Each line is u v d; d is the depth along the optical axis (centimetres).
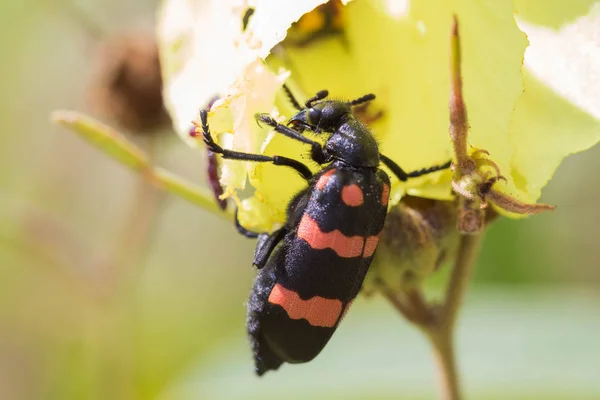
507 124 21
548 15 22
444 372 23
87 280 33
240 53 22
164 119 31
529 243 32
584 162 35
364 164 22
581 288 33
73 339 37
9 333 38
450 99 21
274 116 21
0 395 38
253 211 22
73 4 34
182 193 23
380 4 22
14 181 40
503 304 29
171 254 47
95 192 41
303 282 22
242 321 45
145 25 33
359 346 29
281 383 29
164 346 43
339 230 22
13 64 39
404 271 22
